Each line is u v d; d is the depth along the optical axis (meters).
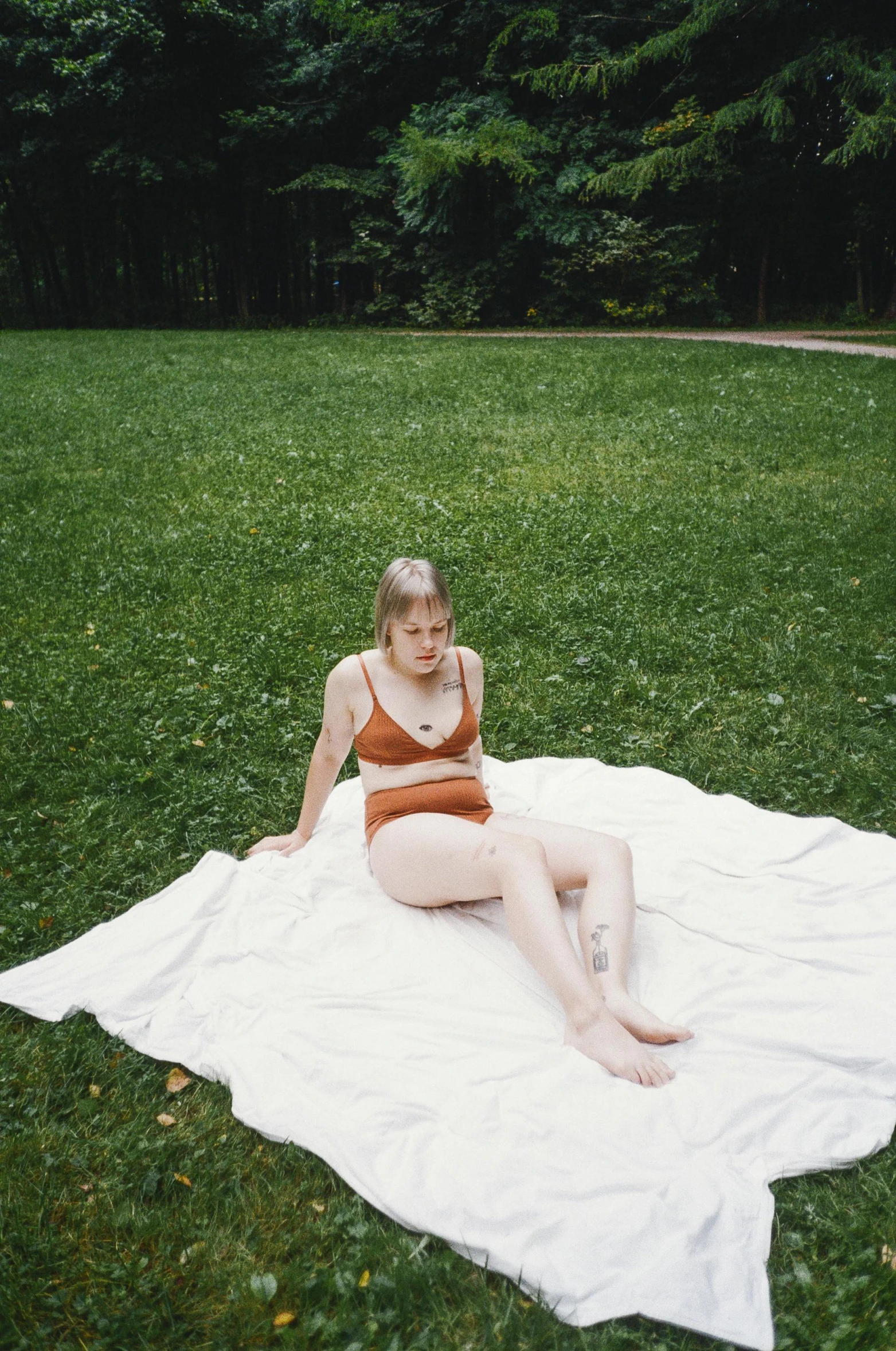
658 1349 1.92
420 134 25.45
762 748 4.46
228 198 32.25
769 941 3.03
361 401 13.17
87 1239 2.22
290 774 4.29
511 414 12.15
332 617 6.05
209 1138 2.48
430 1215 2.17
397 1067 2.54
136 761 4.38
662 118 27.45
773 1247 2.15
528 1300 2.04
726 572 6.56
